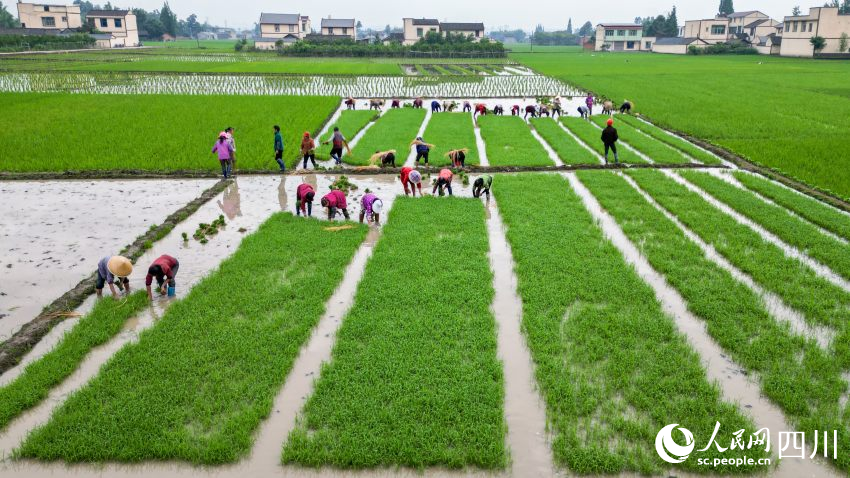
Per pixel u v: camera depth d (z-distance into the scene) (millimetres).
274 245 14562
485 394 8555
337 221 16641
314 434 7875
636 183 21344
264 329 10469
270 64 87500
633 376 9141
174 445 7586
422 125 35531
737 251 14320
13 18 156250
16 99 42781
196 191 20469
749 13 145750
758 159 25172
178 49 133000
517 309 11523
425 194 19297
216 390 8727
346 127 33594
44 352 10031
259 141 28531
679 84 59594
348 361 9461
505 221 16641
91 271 13406
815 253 14109
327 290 12016
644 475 7281
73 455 7473
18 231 16031
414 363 9344
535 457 7566
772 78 65750
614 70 81625
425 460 7418
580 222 16484
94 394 8602
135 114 36531
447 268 13117
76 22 142250
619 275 12727
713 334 10320
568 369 9219
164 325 10547
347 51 109688
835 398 8492
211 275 12805
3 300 11961
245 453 7613
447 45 113750
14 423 8234
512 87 59312
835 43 104875
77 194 19844
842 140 29328
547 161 24422
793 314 11172
